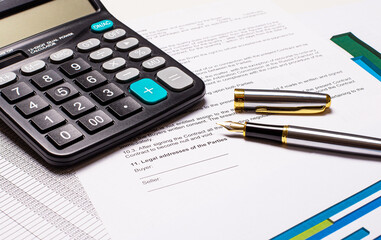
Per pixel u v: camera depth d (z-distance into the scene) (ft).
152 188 1.07
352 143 1.12
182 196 1.06
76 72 1.29
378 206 1.05
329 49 1.57
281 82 1.40
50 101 1.20
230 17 1.77
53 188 1.07
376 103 1.32
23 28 1.42
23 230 0.99
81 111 1.17
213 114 1.29
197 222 1.01
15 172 1.12
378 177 1.10
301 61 1.50
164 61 1.35
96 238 0.97
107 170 1.12
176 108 1.23
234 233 0.99
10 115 1.15
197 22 1.74
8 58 1.33
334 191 1.07
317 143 1.15
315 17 1.80
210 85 1.40
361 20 1.78
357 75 1.44
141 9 1.82
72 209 1.03
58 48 1.39
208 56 1.54
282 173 1.11
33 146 1.12
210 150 1.17
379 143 1.11
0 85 1.23
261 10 1.82
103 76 1.29
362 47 1.62
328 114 1.28
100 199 1.05
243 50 1.57
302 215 1.03
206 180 1.09
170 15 1.78
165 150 1.17
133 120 1.17
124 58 1.37
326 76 1.43
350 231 1.00
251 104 1.28
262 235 0.99
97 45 1.40
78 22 1.49
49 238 0.97
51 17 1.48
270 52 1.56
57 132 1.12
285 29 1.69
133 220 1.01
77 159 1.10
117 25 1.50
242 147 1.18
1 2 1.43
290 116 1.28
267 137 1.18
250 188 1.08
